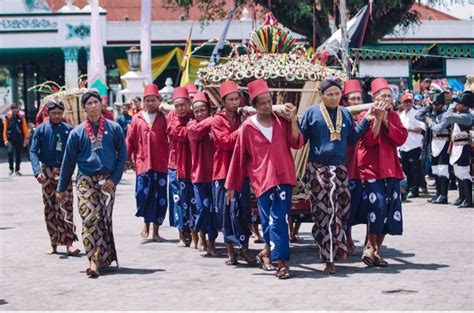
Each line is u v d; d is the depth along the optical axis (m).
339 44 24.95
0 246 14.82
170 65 44.00
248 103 13.23
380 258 12.09
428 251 13.12
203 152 13.46
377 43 35.09
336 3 29.61
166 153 15.31
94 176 12.00
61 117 13.91
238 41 40.44
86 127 12.01
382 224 11.88
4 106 55.84
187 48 25.22
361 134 11.70
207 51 40.66
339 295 10.24
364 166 11.98
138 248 14.35
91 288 11.10
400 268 11.84
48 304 10.22
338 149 11.57
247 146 11.59
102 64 31.42
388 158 11.91
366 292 10.37
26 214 19.59
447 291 10.32
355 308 9.55
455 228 15.45
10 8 39.44
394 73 27.06
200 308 9.77
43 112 21.98
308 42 36.06
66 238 13.80
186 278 11.62
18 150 31.81
